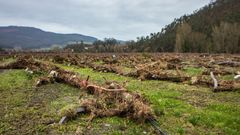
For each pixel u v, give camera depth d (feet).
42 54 145.07
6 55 131.54
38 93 52.03
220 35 314.55
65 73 68.13
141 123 35.50
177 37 330.75
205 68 97.40
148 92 53.88
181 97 51.01
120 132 32.99
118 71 81.87
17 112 40.65
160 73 71.72
